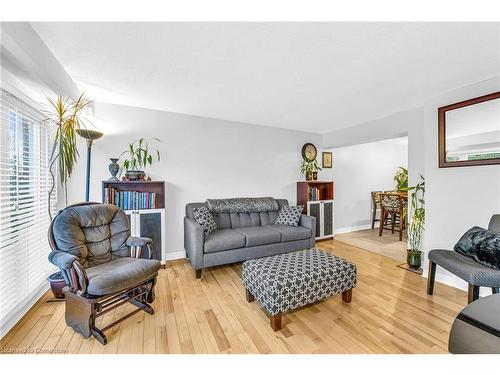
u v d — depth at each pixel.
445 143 2.49
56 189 2.58
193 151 3.46
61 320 1.82
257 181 4.04
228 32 1.51
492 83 2.16
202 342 1.58
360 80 2.24
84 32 1.51
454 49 1.70
